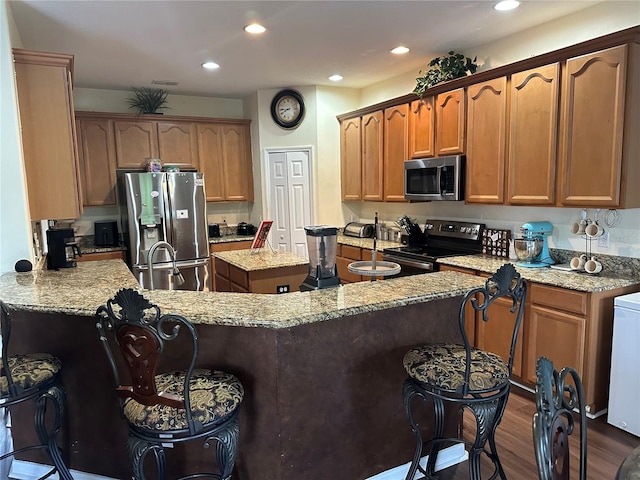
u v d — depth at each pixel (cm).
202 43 351
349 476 204
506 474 221
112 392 205
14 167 267
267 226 427
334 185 548
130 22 303
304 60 408
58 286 238
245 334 182
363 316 199
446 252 403
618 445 245
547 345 290
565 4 293
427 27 328
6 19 256
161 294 212
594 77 273
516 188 330
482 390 168
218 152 559
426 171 407
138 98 520
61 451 212
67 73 293
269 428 183
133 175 459
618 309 255
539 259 333
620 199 267
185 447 194
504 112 335
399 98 436
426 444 200
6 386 176
